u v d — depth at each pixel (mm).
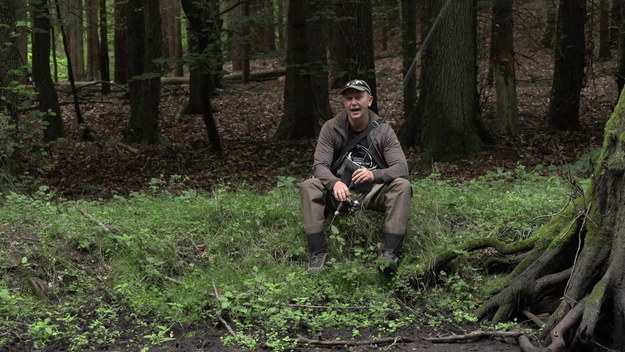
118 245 5445
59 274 5078
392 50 28094
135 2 15695
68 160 13023
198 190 9594
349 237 5703
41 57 14609
